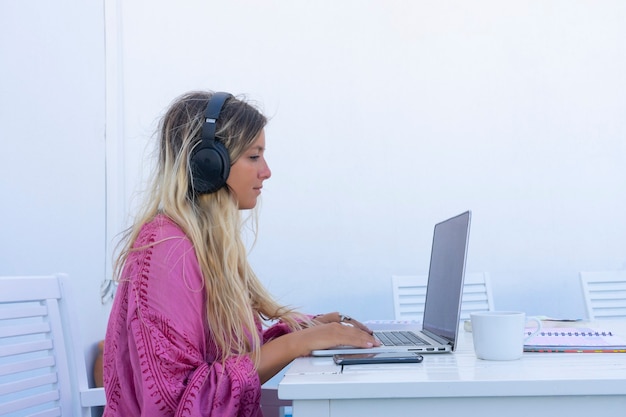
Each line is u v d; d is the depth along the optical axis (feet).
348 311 10.94
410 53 11.09
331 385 2.87
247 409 3.59
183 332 3.60
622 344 3.94
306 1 11.09
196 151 4.12
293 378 3.03
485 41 11.05
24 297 4.59
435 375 3.02
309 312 10.93
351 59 11.10
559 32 10.97
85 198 9.32
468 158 11.01
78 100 9.22
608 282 9.23
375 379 2.93
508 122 10.99
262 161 4.37
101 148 9.80
